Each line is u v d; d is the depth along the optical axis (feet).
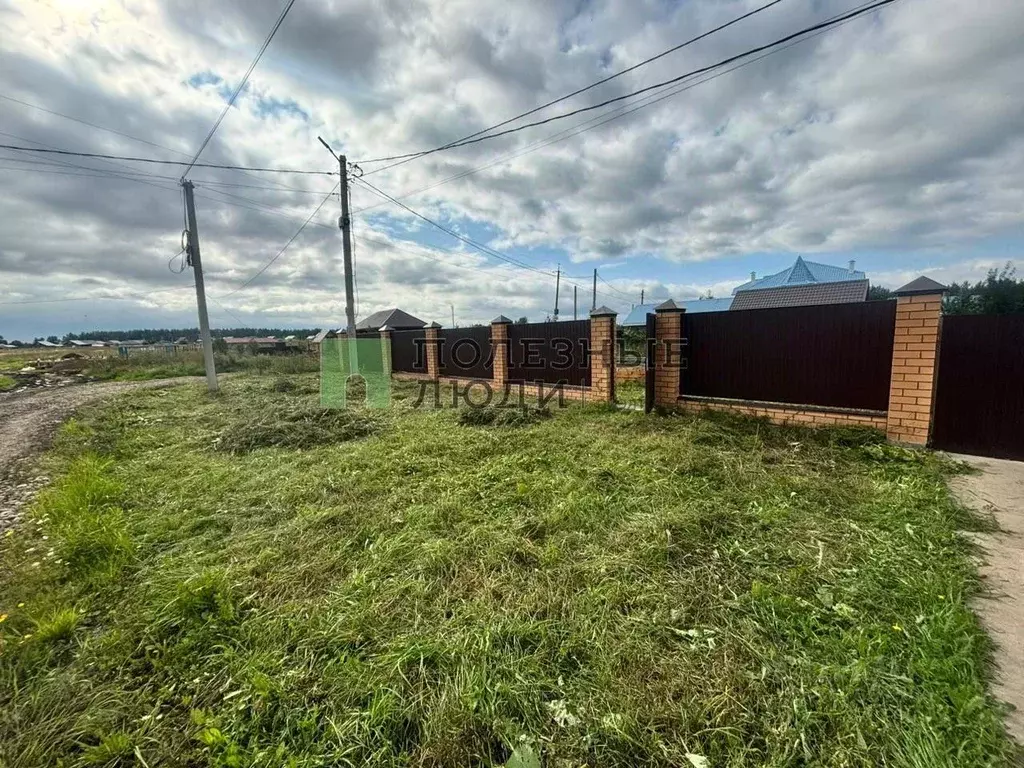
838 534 8.28
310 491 11.77
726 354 17.87
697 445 14.10
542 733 4.55
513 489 11.17
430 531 9.17
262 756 4.45
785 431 15.14
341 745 4.52
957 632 5.50
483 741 4.49
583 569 7.43
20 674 5.68
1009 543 7.80
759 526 8.71
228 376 46.80
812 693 4.80
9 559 8.52
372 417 21.58
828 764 4.08
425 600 6.85
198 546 9.06
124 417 23.29
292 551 8.61
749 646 5.52
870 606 6.18
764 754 4.24
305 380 38.11
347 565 8.04
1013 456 11.97
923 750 4.09
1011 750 4.05
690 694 4.89
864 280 56.54
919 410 13.14
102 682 5.54
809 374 15.84
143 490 12.21
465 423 19.52
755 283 77.87
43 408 27.45
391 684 5.19
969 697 4.56
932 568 7.01
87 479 12.44
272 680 5.37
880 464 12.01
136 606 7.02
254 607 6.90
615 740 4.40
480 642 5.77
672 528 8.60
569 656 5.59
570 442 15.28
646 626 6.02
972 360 12.37
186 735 4.76
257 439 17.16
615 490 10.82
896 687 4.78
